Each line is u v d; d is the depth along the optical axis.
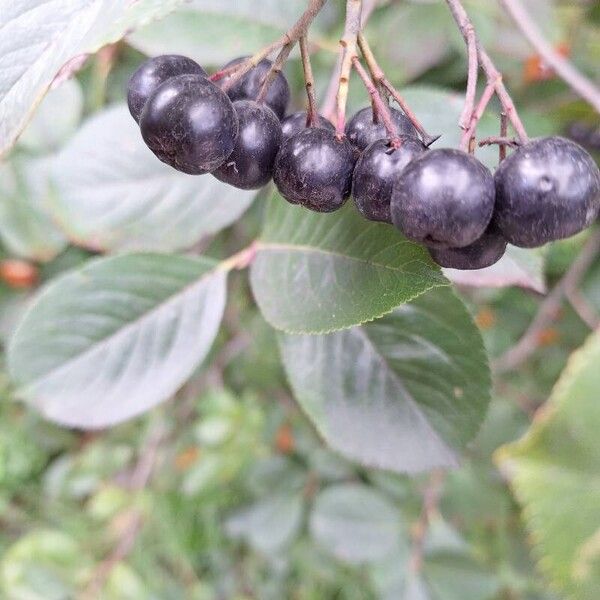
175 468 0.19
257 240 0.09
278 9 0.11
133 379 0.10
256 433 0.18
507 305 0.20
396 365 0.09
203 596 0.21
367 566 0.20
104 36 0.05
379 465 0.09
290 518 0.19
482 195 0.05
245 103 0.06
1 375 0.21
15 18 0.06
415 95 0.10
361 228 0.08
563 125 0.15
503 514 0.17
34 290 0.17
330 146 0.06
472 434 0.09
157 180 0.10
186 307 0.10
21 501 0.23
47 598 0.17
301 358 0.09
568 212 0.05
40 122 0.13
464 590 0.17
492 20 0.15
